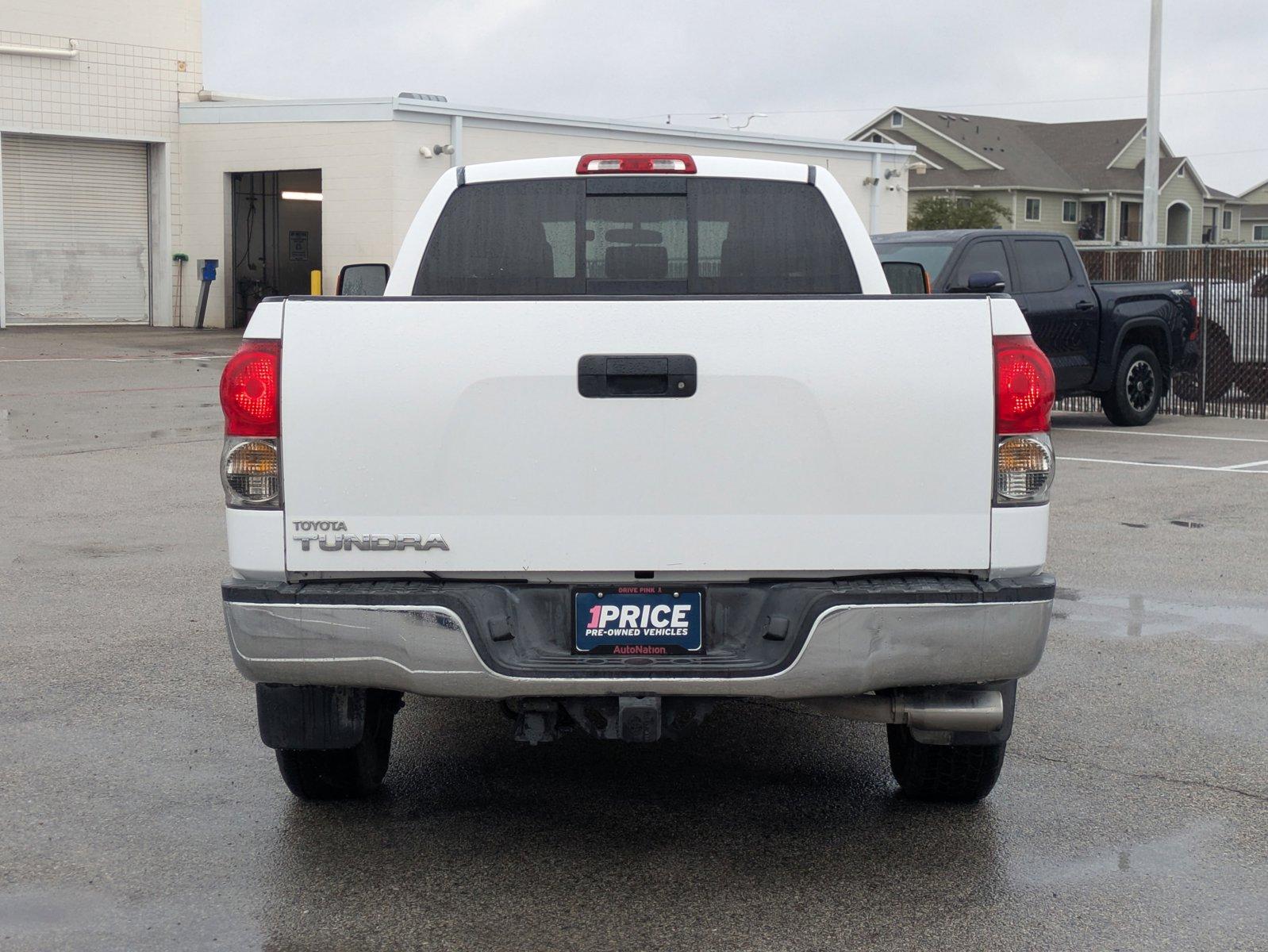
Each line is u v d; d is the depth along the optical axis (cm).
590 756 525
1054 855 431
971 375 386
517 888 405
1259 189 10388
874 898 399
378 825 452
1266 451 1423
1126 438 1538
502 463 386
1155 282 1667
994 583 389
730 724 567
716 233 521
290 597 381
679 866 421
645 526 388
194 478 1182
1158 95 2973
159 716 561
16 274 2950
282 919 384
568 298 386
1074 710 581
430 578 394
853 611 379
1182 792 487
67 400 1752
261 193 3105
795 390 385
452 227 519
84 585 788
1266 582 822
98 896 398
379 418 384
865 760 521
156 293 3127
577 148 3012
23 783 486
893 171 3591
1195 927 382
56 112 2930
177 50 3075
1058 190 7781
